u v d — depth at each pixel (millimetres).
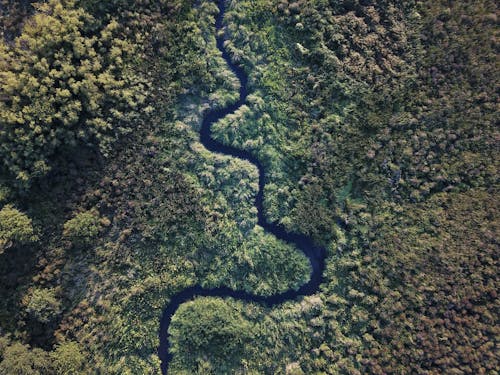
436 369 64000
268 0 70188
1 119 57406
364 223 70625
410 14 70562
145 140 67750
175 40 68688
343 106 71125
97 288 66062
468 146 68125
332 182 71250
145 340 69250
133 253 68062
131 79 66375
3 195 59438
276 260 72000
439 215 67812
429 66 69562
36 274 62219
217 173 71625
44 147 60656
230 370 70250
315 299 71562
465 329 63750
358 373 66938
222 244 71312
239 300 72562
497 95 67375
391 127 70250
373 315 68812
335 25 69688
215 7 70688
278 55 71375
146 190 68188
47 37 58406
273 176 72688
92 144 64375
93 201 65375
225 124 71438
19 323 61312
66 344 63406
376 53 70625
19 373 57000
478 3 68625
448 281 65312
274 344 71125
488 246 64438
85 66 61469
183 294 71938
